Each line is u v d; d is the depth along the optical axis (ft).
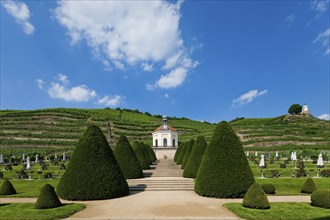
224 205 48.88
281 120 363.56
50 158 178.60
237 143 59.93
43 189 47.29
